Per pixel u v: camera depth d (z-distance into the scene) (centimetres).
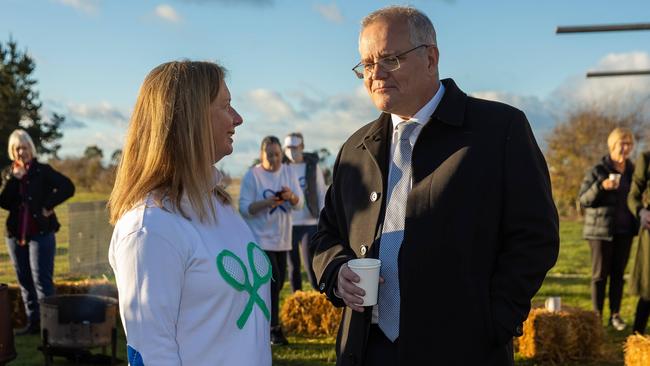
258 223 548
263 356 188
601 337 506
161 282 165
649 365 413
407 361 209
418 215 211
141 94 184
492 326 205
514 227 208
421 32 215
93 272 894
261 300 191
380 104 220
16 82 3138
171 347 166
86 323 457
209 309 174
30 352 533
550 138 2086
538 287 207
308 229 635
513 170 208
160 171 178
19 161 588
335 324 592
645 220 508
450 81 231
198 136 179
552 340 499
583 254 1155
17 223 585
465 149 211
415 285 209
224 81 190
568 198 2053
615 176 558
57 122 3183
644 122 2088
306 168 642
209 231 180
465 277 206
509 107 220
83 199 1886
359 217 233
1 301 436
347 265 222
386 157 232
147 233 167
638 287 520
